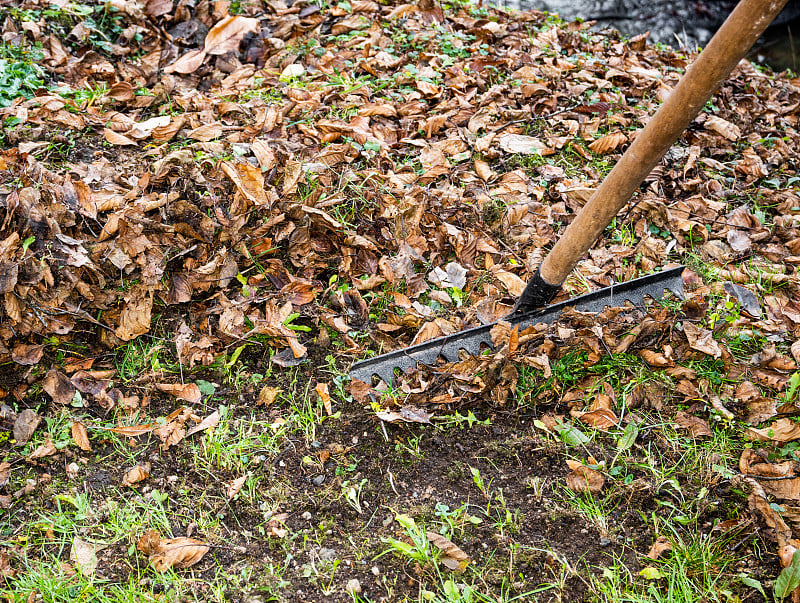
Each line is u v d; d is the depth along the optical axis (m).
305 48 4.14
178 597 1.89
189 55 3.92
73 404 2.38
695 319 2.74
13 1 3.80
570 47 4.93
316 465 2.28
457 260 3.00
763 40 7.96
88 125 3.17
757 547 2.11
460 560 2.00
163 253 2.64
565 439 2.37
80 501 2.10
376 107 3.52
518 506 2.19
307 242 2.85
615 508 2.20
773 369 2.61
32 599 1.86
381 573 1.99
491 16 5.14
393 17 4.55
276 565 2.00
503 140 3.56
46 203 2.55
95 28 3.87
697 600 1.94
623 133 3.79
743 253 3.20
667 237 3.27
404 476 2.27
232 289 2.74
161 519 2.07
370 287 2.81
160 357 2.57
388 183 3.15
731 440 2.42
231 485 2.19
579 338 2.58
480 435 2.41
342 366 2.60
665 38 7.70
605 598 1.95
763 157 3.94
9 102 3.21
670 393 2.55
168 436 2.29
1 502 2.10
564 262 2.34
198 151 3.05
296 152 3.18
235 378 2.54
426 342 2.48
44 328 2.45
